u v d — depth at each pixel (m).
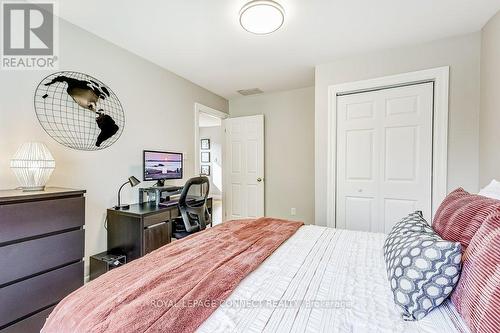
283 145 4.00
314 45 2.43
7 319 1.35
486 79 2.01
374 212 2.63
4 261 1.33
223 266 1.12
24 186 1.62
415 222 1.21
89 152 2.19
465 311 0.72
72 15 1.94
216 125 7.20
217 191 7.33
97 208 2.26
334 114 2.79
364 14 1.92
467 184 2.18
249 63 2.87
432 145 2.35
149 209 2.30
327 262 1.24
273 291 0.96
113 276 1.04
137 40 2.33
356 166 2.71
